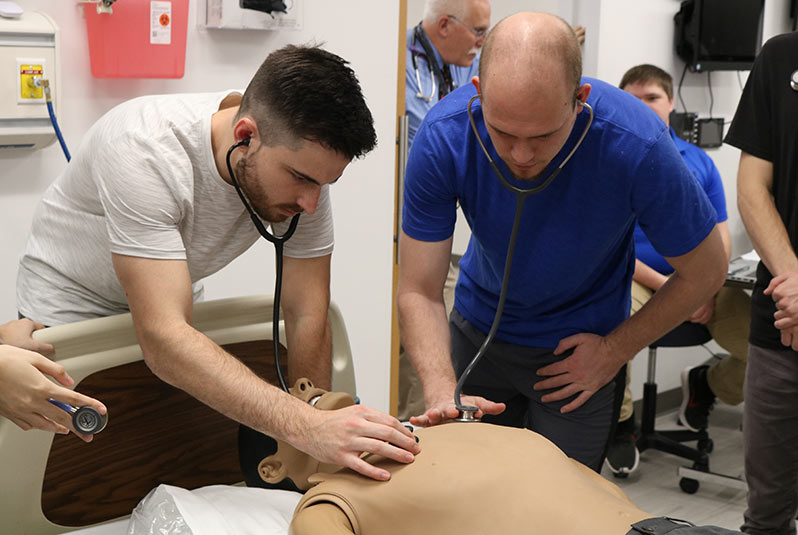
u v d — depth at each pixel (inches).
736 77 159.0
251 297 60.1
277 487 54.7
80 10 74.9
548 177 52.3
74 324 52.4
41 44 69.8
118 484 55.6
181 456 58.1
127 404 55.0
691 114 148.6
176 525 48.8
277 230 58.2
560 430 68.4
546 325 66.0
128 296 49.4
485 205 60.1
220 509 50.7
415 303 64.0
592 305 65.9
